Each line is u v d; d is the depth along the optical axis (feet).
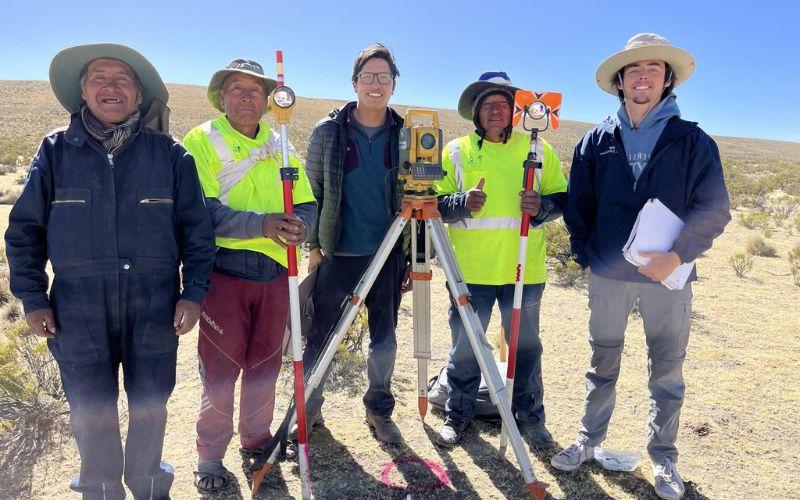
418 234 11.35
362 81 10.77
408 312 22.02
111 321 8.49
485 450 12.13
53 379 14.03
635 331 20.08
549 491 10.68
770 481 11.19
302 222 9.35
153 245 8.50
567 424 13.33
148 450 9.02
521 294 10.71
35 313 8.09
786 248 36.47
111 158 8.23
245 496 10.36
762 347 18.83
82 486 8.80
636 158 9.91
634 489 10.77
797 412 14.21
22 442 11.92
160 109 9.27
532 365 12.37
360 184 11.37
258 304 10.55
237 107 10.09
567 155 144.05
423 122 10.31
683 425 13.34
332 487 10.71
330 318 11.81
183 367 15.85
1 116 176.96
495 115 11.47
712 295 25.12
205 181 9.82
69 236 8.06
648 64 9.60
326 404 14.25
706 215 9.36
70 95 8.82
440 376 14.39
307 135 169.17
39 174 7.98
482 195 10.59
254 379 10.99
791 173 111.24
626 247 9.45
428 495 10.54
